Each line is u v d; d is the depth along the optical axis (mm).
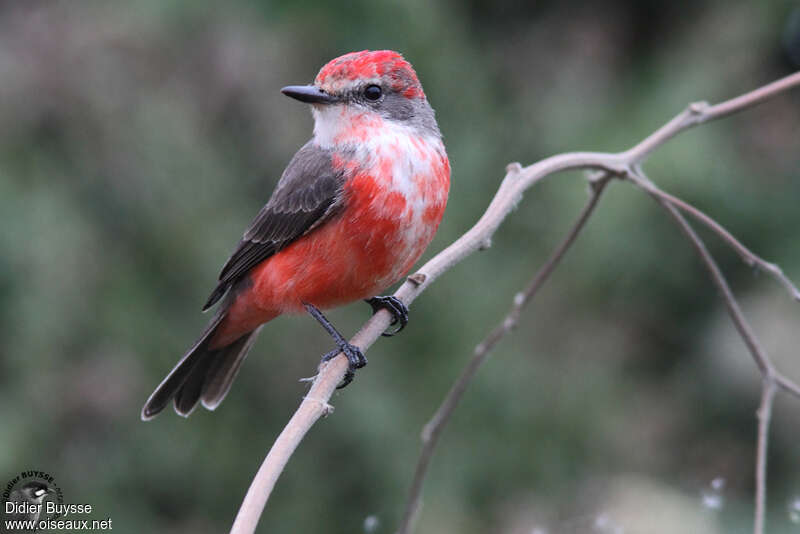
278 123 12133
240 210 11812
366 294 7305
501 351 11469
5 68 11672
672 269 11734
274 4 11570
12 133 11516
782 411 11602
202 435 11438
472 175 11711
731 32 11836
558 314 11750
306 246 7121
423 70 11711
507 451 11273
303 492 11414
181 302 11445
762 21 11734
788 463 11586
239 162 12141
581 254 11508
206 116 12117
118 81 11898
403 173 6980
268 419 11531
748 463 11633
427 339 11438
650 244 11570
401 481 11031
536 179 6543
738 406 11875
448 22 12219
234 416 11516
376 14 11523
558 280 11648
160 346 11250
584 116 11922
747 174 11633
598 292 11781
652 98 11742
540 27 13039
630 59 12672
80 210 11453
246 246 7422
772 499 11320
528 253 11680
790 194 11797
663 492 10406
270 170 12156
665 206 6551
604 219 11273
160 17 11766
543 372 11570
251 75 12125
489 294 11523
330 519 11305
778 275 6250
